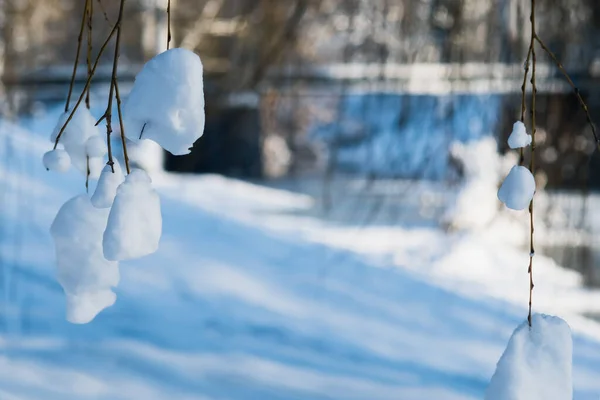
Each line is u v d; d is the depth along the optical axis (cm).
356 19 1559
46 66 1712
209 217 1639
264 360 951
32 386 823
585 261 1365
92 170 289
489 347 1057
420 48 1364
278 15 1466
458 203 1467
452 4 1308
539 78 1204
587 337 1088
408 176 1505
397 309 1199
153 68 248
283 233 1575
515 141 267
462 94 1308
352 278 1323
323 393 858
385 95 1416
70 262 284
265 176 2352
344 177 2017
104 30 1652
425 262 1418
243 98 1795
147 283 1227
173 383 863
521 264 1392
